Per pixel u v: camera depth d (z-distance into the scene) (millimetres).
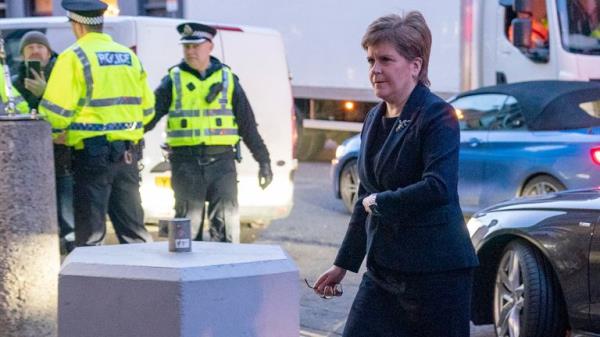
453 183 4258
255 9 18234
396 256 4371
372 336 4477
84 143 7660
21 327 5215
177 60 10070
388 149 4391
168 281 3990
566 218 6430
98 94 7660
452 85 15836
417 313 4383
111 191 7887
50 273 5281
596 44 14547
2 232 5191
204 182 8367
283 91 10773
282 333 4223
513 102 11188
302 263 10031
